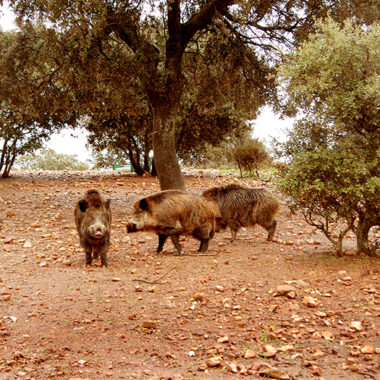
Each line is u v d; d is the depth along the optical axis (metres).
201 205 8.98
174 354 4.58
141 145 23.69
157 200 8.59
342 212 7.55
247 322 5.34
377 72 7.29
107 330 5.14
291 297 6.05
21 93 14.62
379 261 7.46
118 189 17.78
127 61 12.16
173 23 12.61
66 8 10.09
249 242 9.91
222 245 9.62
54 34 11.68
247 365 4.28
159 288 6.58
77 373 4.14
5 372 4.17
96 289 6.47
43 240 9.93
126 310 5.71
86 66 11.80
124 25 12.40
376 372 4.07
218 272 7.35
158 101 12.94
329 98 7.34
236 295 6.24
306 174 7.57
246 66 16.06
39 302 5.91
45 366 4.30
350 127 7.62
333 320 5.30
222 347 4.70
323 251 8.77
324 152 7.39
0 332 5.01
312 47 7.64
